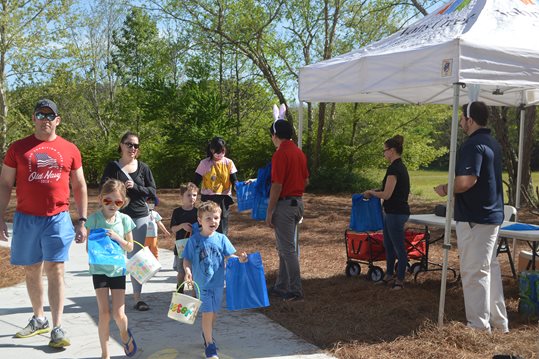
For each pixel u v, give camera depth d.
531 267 7.25
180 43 28.33
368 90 6.11
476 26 5.53
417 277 7.79
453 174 5.24
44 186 4.80
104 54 40.84
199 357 4.70
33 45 24.12
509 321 5.79
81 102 42.28
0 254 9.58
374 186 26.36
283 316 5.95
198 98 28.12
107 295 4.40
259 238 11.65
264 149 28.39
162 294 6.92
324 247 10.58
